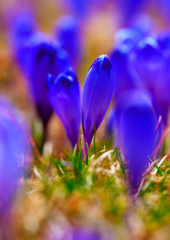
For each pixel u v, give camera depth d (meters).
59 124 0.53
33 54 0.40
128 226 0.32
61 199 0.34
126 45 0.43
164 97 0.39
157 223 0.32
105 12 1.16
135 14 0.82
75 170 0.35
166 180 0.36
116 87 0.41
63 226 0.32
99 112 0.34
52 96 0.36
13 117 0.29
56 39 0.53
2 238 0.30
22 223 0.32
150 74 0.38
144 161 0.32
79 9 1.03
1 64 0.77
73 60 0.52
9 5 1.09
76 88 0.35
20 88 0.69
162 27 1.04
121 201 0.33
